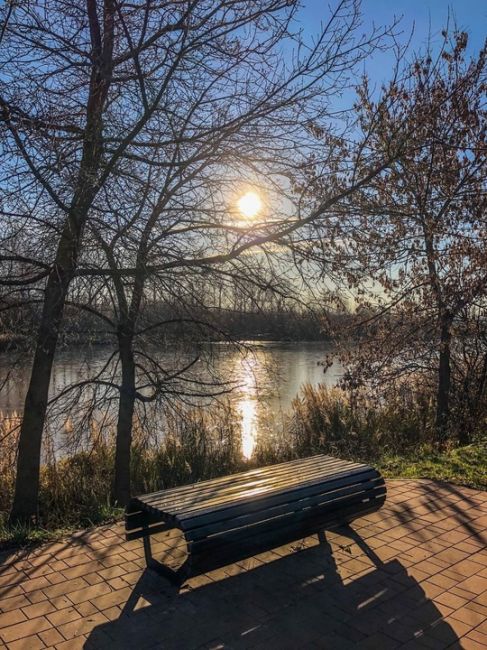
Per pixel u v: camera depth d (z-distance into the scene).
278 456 8.91
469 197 8.02
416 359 9.48
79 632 3.26
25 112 4.69
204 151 5.78
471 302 8.73
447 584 3.79
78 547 4.48
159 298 6.20
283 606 3.54
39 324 5.31
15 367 6.00
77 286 5.45
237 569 4.06
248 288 6.40
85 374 6.84
